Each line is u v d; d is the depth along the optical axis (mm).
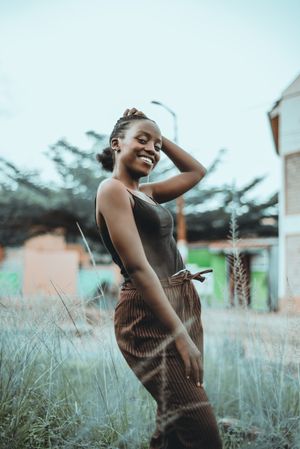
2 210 22078
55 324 2297
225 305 3406
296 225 13773
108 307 2500
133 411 2156
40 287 2986
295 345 2398
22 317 2482
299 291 5410
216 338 3258
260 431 2299
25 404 2041
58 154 21047
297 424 2186
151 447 1758
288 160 13938
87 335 2350
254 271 18906
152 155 1879
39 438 1980
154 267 1780
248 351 2908
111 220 1689
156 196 2141
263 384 2584
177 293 1800
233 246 2646
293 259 13844
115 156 1935
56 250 25141
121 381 2205
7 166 21344
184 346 1626
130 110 2000
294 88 12992
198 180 2184
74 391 2303
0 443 1879
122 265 1823
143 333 1728
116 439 2029
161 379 1684
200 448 1652
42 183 22391
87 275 21688
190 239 23156
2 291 2838
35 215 22422
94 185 21797
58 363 2217
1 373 2113
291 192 14000
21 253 23312
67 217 22656
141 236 1779
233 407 2842
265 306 3193
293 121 13320
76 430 1998
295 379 2479
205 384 2895
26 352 2176
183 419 1663
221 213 20969
